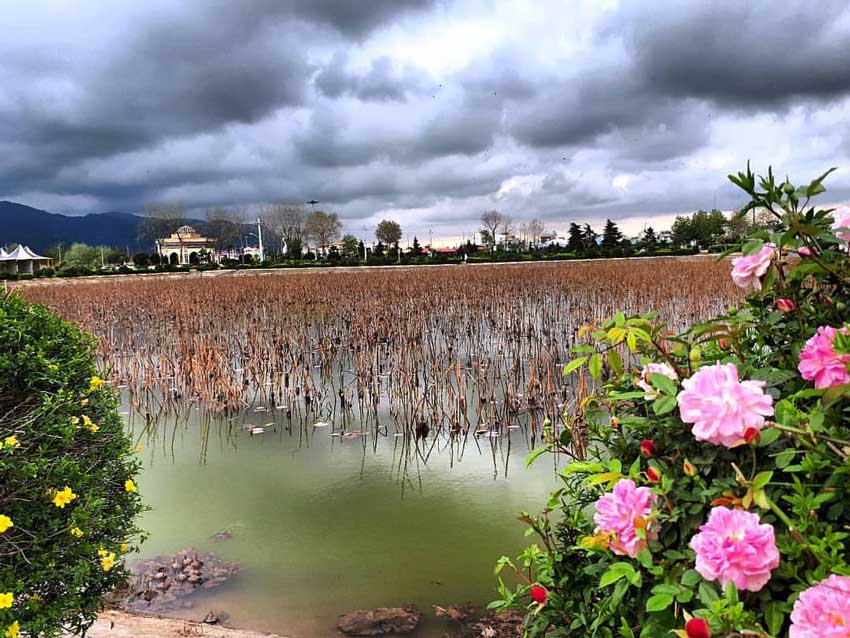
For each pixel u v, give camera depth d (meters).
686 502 1.76
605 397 2.40
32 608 2.72
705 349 2.36
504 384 10.71
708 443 1.80
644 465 2.11
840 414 1.73
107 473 3.43
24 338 3.43
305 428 9.29
